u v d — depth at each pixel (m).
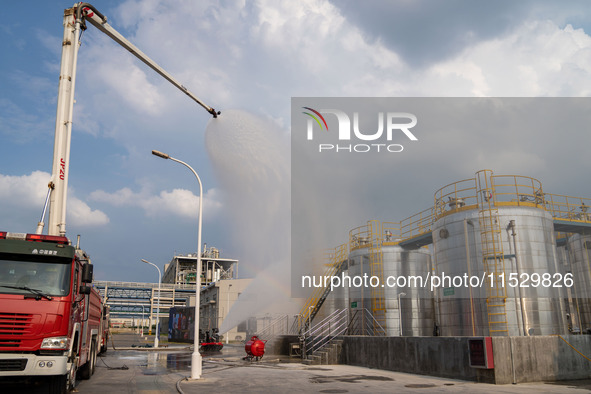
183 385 17.20
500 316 24.92
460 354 18.41
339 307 38.84
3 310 11.88
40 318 12.13
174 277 120.38
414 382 17.67
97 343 22.95
